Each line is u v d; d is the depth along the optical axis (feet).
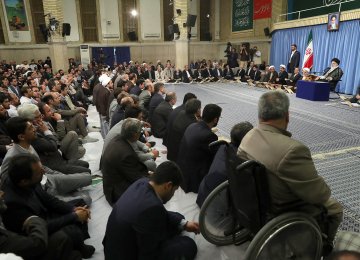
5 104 13.52
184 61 48.47
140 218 5.30
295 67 33.40
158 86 18.66
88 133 17.99
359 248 5.26
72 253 6.28
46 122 12.84
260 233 5.17
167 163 5.75
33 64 45.88
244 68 44.39
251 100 27.30
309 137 15.47
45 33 43.60
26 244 5.25
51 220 6.56
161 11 54.60
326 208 5.70
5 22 49.11
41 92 21.88
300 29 36.24
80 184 9.32
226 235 6.98
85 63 52.34
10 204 5.91
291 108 22.89
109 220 5.64
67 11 51.13
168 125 13.04
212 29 56.95
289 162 4.91
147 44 55.21
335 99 26.76
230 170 5.89
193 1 54.75
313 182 4.93
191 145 9.52
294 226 5.33
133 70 44.27
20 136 7.77
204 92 33.35
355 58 29.30
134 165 8.61
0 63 44.65
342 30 30.42
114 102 16.80
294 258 5.63
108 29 53.42
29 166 5.98
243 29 50.90
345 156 12.70
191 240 6.65
